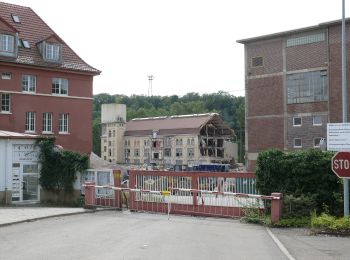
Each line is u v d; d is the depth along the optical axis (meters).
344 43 17.81
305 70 53.69
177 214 21.61
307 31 53.47
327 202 17.97
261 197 18.20
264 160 18.94
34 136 29.97
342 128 15.98
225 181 20.62
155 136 124.19
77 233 14.52
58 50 46.94
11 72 43.97
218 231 15.99
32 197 29.88
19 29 47.16
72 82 47.91
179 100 178.75
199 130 119.31
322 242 13.51
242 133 136.88
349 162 15.70
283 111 55.38
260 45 57.56
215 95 167.12
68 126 47.38
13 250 11.31
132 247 11.89
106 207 23.62
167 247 12.03
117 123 131.88
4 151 28.64
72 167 30.11
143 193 22.86
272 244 13.10
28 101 44.84
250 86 58.34
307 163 18.20
